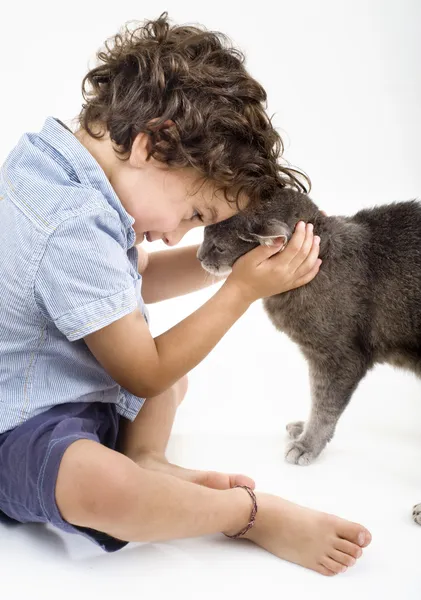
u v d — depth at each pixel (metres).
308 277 1.65
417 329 1.80
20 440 1.35
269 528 1.35
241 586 1.27
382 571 1.32
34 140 1.47
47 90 2.94
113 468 1.24
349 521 1.36
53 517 1.28
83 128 1.53
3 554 1.35
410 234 1.82
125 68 1.50
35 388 1.43
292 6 3.07
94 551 1.36
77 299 1.35
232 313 1.57
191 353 1.50
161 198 1.46
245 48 3.06
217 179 1.45
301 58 3.07
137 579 1.29
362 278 1.80
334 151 3.02
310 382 1.89
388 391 2.14
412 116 3.08
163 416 1.62
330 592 1.26
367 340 1.83
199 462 1.72
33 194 1.38
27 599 1.23
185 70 1.46
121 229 1.44
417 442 1.87
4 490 1.36
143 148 1.43
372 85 3.10
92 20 2.99
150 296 1.98
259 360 2.32
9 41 2.96
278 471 1.69
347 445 1.84
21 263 1.36
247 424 1.95
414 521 1.47
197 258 1.90
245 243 1.77
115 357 1.42
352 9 3.10
